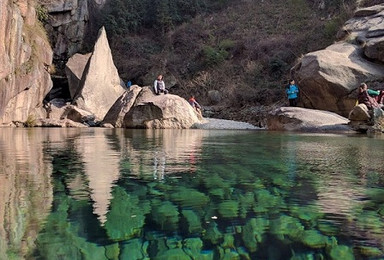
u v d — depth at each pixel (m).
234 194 3.13
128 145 6.86
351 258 1.88
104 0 33.28
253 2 32.94
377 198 3.01
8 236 2.09
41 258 1.81
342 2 25.14
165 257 1.87
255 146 6.69
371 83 14.29
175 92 26.16
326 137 8.79
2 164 4.47
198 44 29.23
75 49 30.22
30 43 18.62
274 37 26.86
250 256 1.89
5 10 15.17
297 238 2.14
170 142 7.50
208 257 1.86
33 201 2.81
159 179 3.69
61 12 29.61
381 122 10.23
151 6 33.34
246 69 24.45
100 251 1.92
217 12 33.12
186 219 2.46
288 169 4.27
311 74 14.91
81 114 17.14
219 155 5.44
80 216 2.48
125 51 30.67
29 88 17.53
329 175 3.93
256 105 20.95
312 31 25.14
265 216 2.54
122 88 23.27
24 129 12.69
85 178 3.68
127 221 2.40
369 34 16.20
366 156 5.34
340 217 2.53
